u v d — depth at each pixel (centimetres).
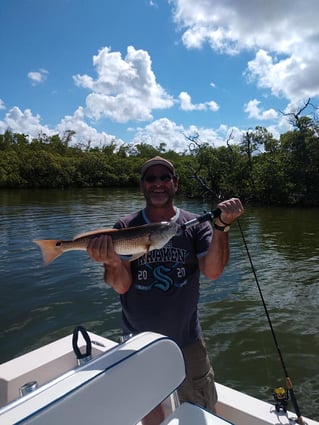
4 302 762
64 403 124
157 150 9625
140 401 152
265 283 885
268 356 553
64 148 8494
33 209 2591
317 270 996
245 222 2050
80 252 1160
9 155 6222
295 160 3177
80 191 5366
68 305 746
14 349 578
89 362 147
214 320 679
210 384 238
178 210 259
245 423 249
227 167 3700
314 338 605
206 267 234
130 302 237
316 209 2831
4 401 250
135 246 218
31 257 1112
